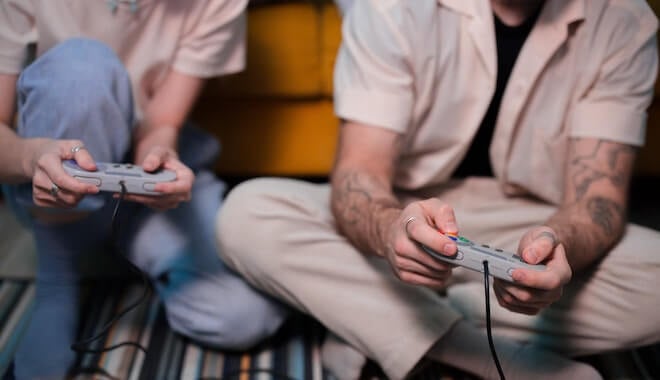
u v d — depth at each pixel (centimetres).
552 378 91
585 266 91
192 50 108
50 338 101
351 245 94
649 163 153
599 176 96
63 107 90
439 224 74
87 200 96
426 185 106
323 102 151
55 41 101
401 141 99
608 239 92
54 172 81
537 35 98
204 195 114
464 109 101
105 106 92
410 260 75
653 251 92
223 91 144
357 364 95
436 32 97
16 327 109
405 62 96
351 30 101
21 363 98
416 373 96
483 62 98
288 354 104
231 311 100
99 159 95
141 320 112
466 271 105
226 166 152
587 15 97
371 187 90
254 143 151
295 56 143
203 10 106
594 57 98
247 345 103
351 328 93
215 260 105
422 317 92
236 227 96
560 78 100
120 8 102
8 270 126
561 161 103
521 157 103
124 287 122
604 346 95
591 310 94
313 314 95
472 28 97
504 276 70
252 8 145
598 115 98
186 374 99
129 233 108
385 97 96
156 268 106
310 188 103
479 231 104
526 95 98
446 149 104
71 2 100
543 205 107
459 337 94
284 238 93
